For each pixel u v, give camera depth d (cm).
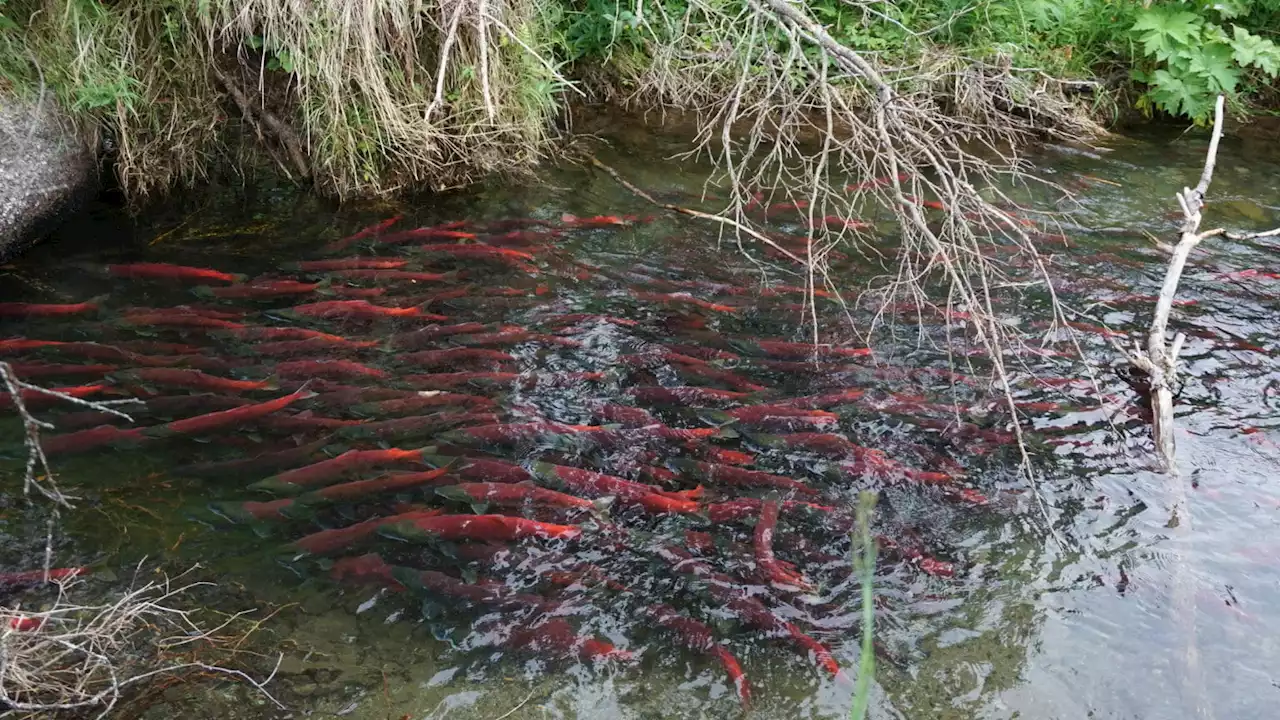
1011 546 379
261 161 676
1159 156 797
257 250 592
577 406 450
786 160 775
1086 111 844
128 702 300
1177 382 487
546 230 638
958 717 307
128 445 409
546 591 350
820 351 505
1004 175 761
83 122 604
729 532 381
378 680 313
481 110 678
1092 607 351
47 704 293
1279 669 327
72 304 510
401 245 609
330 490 385
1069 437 443
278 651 321
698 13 804
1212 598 355
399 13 621
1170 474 419
